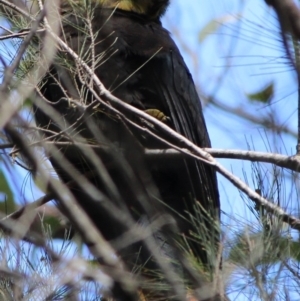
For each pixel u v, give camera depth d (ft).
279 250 20.27
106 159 24.94
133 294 21.21
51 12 24.22
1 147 20.79
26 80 22.20
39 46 23.03
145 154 26.05
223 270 19.63
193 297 19.67
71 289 20.88
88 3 27.22
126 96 29.66
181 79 30.96
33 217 20.04
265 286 19.56
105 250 19.79
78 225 19.60
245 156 23.70
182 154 24.82
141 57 29.91
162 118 29.32
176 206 29.12
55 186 19.24
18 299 20.66
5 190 29.60
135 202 24.63
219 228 20.34
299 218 20.85
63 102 26.58
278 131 23.71
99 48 29.32
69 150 24.89
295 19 20.04
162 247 22.93
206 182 28.71
